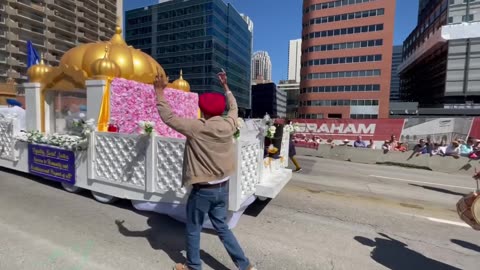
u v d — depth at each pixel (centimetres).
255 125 522
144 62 782
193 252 277
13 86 3591
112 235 366
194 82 9106
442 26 6406
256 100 11725
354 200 597
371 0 6312
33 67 750
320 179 820
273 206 526
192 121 255
